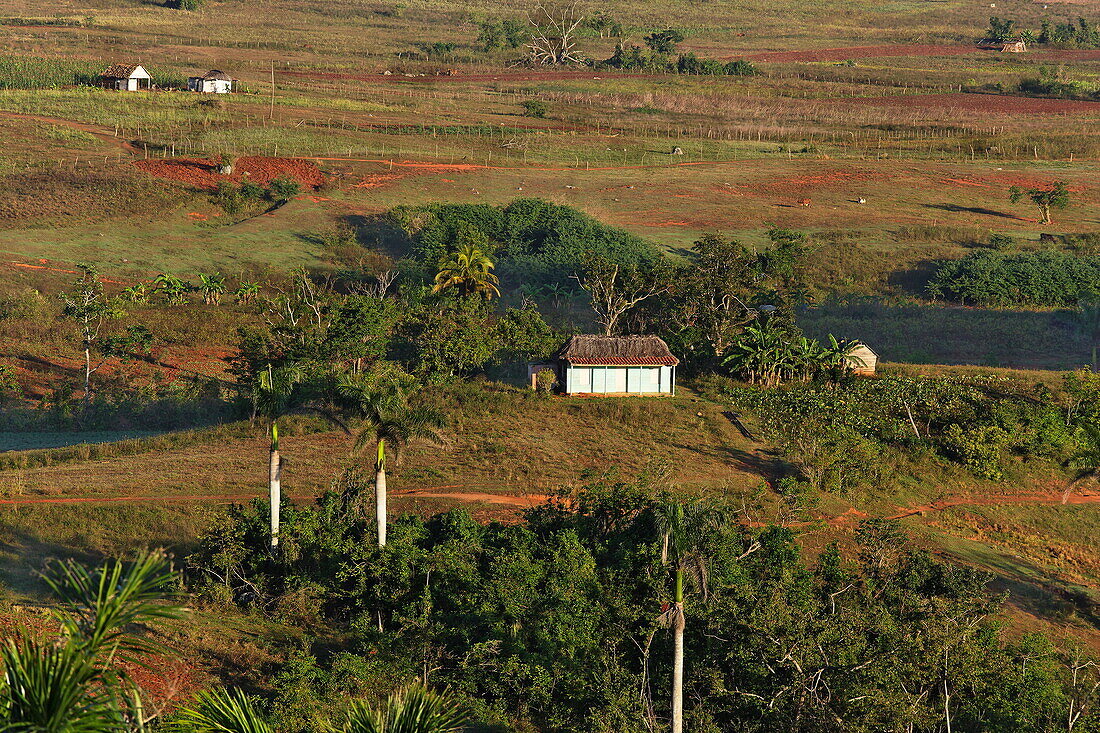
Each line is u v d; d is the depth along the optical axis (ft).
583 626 471.62
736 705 430.61
